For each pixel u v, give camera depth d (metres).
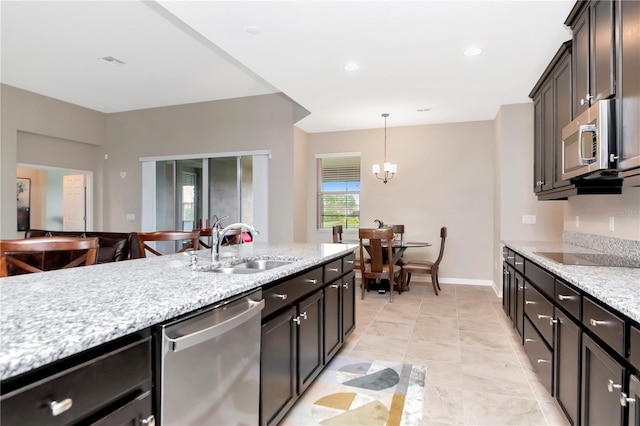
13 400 0.69
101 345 0.88
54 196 8.11
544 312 2.22
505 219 4.81
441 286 5.70
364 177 6.37
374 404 2.21
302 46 3.12
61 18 3.34
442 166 5.96
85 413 0.83
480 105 4.90
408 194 6.13
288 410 1.95
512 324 3.43
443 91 4.31
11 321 0.92
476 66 3.55
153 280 1.49
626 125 1.78
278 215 5.60
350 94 4.46
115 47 3.97
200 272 1.70
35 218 8.07
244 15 2.62
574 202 3.42
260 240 5.64
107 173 6.75
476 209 5.79
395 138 6.20
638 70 1.66
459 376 2.58
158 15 3.31
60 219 8.10
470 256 5.82
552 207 4.64
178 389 1.09
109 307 1.06
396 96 4.51
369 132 6.35
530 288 2.63
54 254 3.67
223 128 5.91
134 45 3.92
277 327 1.79
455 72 3.71
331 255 2.57
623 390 1.23
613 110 1.88
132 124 6.55
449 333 3.50
